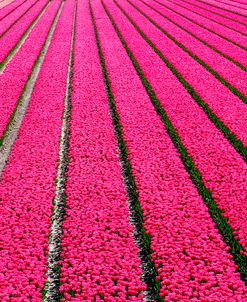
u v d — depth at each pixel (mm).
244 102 19625
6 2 56469
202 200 12391
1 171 14703
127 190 13320
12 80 22938
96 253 10312
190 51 27922
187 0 52625
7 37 33188
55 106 19266
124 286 9289
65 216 11625
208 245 10453
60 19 41281
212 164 14047
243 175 13328
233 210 11664
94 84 22109
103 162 14484
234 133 16219
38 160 14594
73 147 15484
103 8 47469
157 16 40875
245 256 10188
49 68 25047
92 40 31984
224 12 43312
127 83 22000
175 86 21375
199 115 17812
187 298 8922
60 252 10852
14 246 10555
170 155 14703
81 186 13023
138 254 10672
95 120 17719
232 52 27641
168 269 9711
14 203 12227
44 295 9445
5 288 9336
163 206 11953
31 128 17094
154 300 9375
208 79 22375
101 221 11523
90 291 9148
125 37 32188
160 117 18094
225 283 9242
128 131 16531
